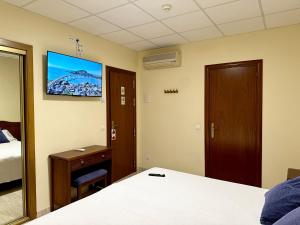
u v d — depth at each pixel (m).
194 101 3.84
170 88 4.07
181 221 1.48
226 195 1.88
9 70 2.69
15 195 3.02
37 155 2.66
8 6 2.35
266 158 3.27
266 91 3.25
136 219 1.50
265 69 3.24
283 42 3.11
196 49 3.79
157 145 4.26
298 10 2.59
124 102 4.09
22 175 2.57
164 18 2.81
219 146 3.65
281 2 2.40
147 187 2.06
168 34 3.42
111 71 3.78
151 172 2.52
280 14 2.71
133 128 4.35
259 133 3.31
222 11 2.62
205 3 2.42
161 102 4.18
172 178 2.30
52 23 2.80
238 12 2.64
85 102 3.30
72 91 2.97
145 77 4.36
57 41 2.87
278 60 3.15
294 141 3.08
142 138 4.44
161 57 3.96
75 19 2.82
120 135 4.01
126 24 3.00
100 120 3.57
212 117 3.69
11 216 2.59
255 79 3.33
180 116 3.99
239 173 3.50
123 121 4.08
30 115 2.55
